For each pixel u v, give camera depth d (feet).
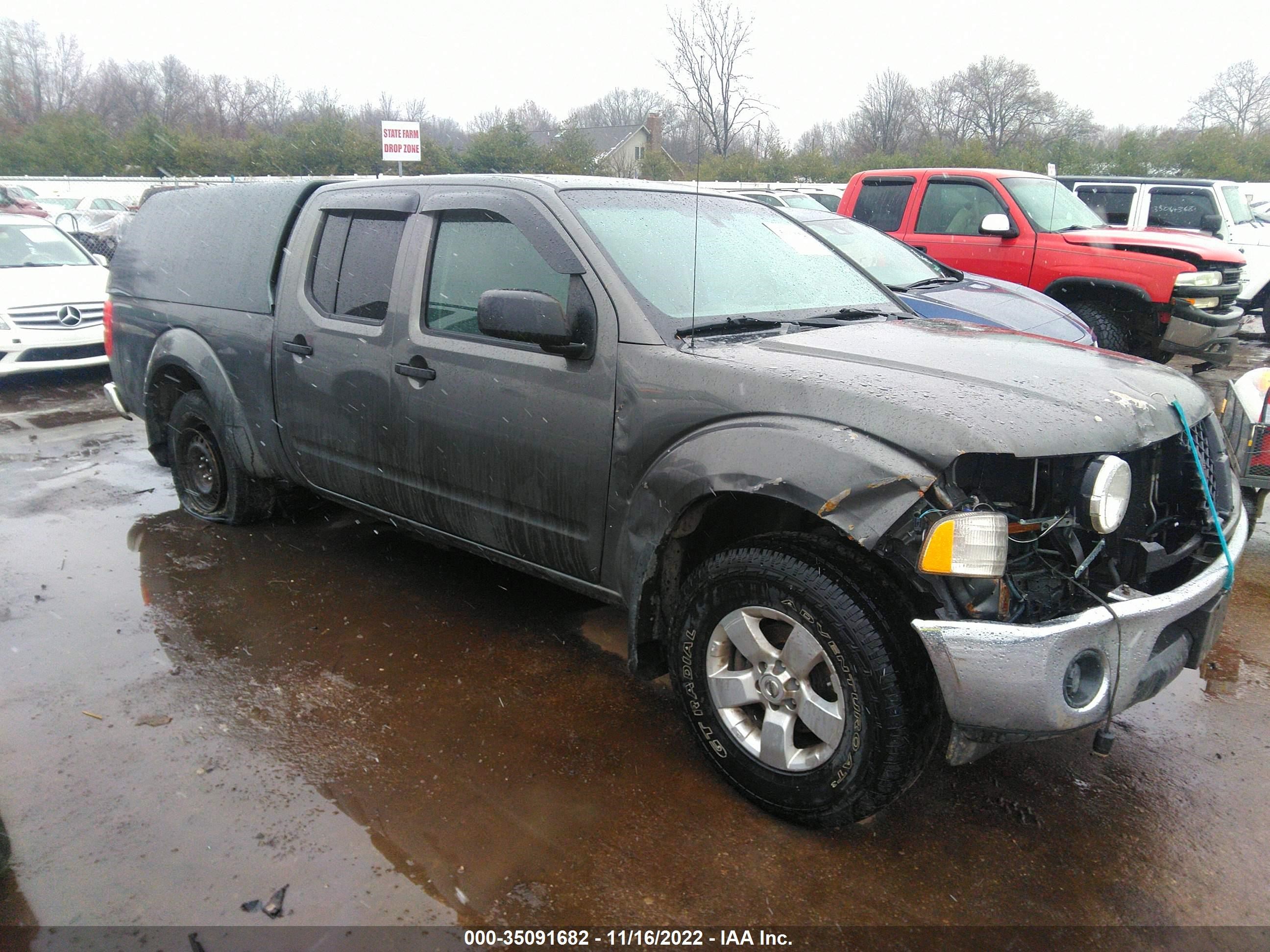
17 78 161.48
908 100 140.15
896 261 22.49
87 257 32.24
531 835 8.34
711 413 8.62
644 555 9.18
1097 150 100.99
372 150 88.84
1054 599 7.93
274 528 16.31
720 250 11.21
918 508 7.27
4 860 7.72
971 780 9.30
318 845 8.16
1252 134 124.57
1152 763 9.57
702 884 7.78
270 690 10.82
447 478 11.30
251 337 13.85
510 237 10.70
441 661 11.57
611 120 102.83
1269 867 8.05
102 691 10.72
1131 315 26.53
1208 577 8.21
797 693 8.20
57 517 16.84
